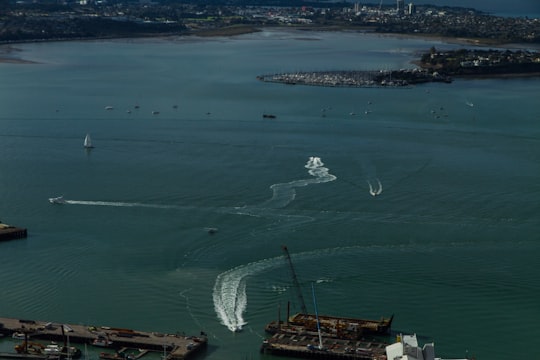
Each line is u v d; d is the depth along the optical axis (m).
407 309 189.88
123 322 185.12
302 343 173.25
